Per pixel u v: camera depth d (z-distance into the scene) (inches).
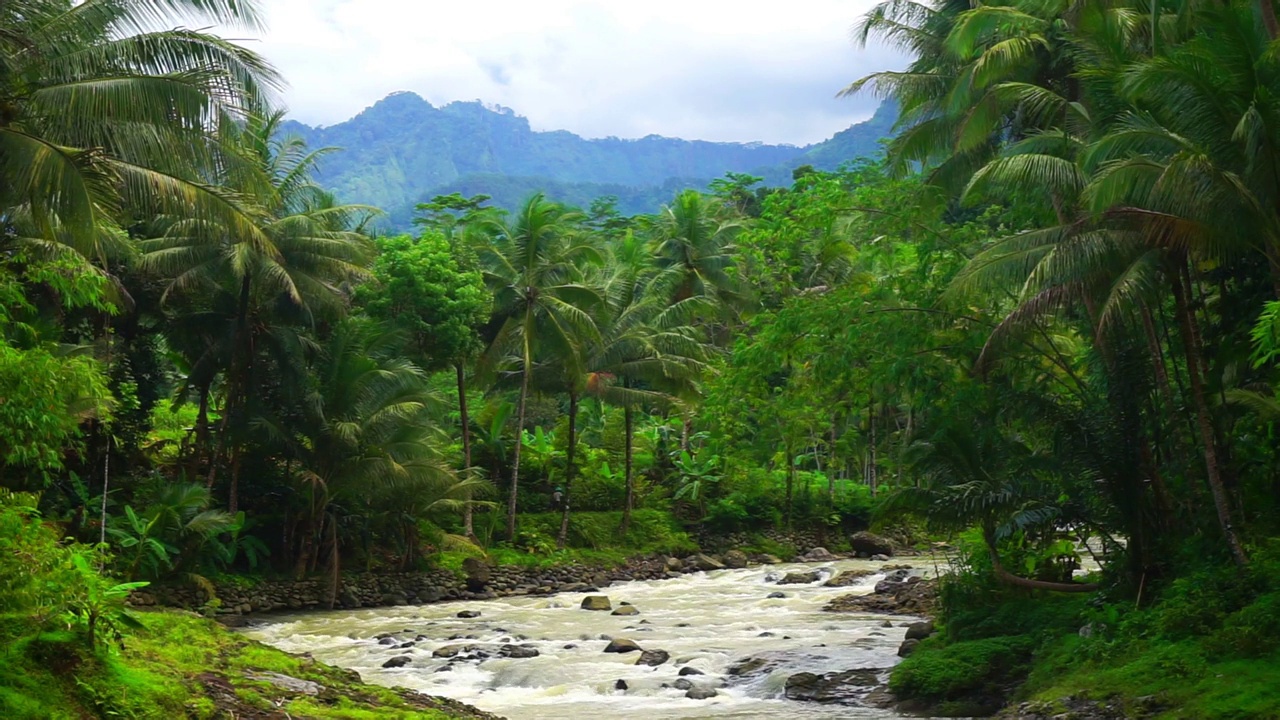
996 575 695.1
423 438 1222.3
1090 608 605.3
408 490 1219.2
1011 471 657.6
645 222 2650.1
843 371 853.2
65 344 846.5
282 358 1158.3
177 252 1069.8
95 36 631.8
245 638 508.1
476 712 491.8
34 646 322.3
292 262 1128.2
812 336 856.3
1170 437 660.1
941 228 888.9
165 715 336.2
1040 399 665.0
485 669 722.2
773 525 1786.4
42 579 327.3
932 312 797.9
